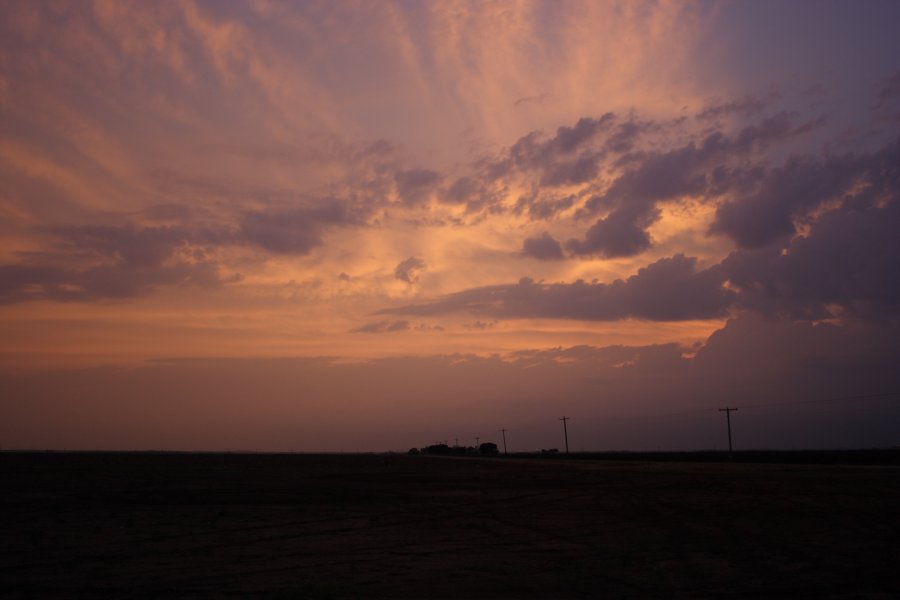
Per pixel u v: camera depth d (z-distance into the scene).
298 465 105.06
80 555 21.61
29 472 71.88
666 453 173.88
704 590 16.25
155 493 45.62
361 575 18.27
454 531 26.98
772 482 51.25
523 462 121.06
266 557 21.16
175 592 16.44
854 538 23.94
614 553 21.36
